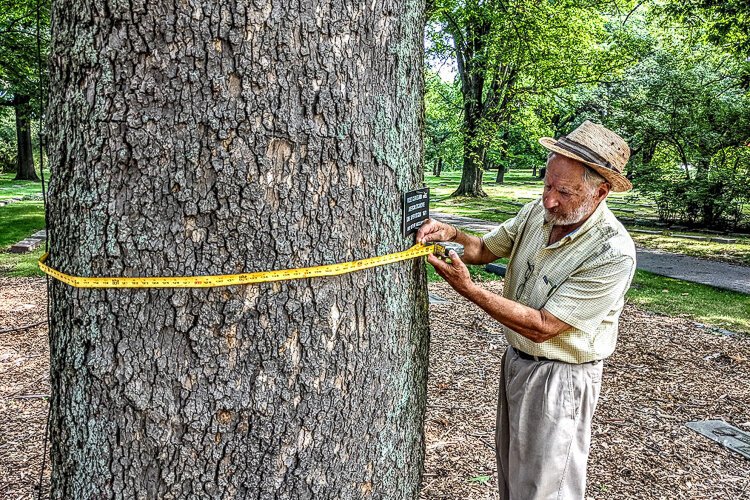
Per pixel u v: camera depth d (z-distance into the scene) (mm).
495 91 18922
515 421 2264
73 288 1568
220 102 1438
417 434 2006
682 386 4766
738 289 8492
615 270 2078
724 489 3244
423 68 1910
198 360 1520
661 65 15523
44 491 2961
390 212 1754
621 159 2055
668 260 10820
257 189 1486
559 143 2100
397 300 1816
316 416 1632
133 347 1521
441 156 22938
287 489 1626
